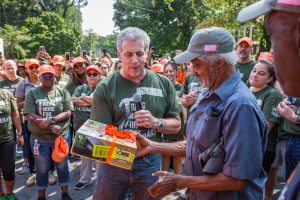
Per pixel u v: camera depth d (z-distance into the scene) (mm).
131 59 2385
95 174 5211
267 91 3375
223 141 1661
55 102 4168
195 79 4594
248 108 1592
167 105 2684
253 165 1563
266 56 4375
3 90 3992
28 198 4402
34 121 3990
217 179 1639
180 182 1742
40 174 4074
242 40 4465
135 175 2541
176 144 2240
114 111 2504
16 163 5773
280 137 3477
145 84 2553
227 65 1729
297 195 710
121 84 2512
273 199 4094
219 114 1688
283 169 5109
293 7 764
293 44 785
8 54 30328
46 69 4141
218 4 6848
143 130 2531
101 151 2076
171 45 29922
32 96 4117
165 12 29094
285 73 823
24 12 40250
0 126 3811
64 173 4160
